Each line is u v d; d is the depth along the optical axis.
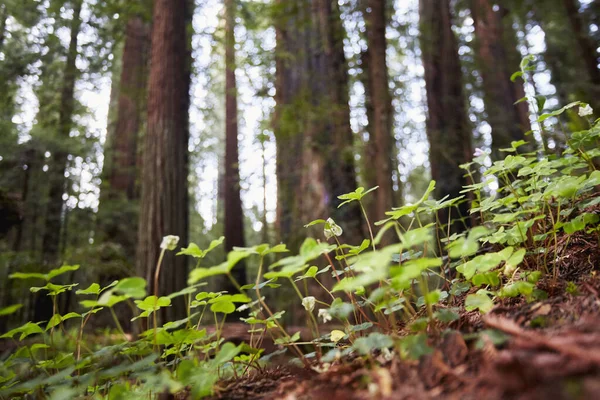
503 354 1.04
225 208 14.56
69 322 7.82
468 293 2.26
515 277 2.02
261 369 2.05
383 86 7.71
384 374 1.22
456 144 7.33
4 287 8.52
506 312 1.51
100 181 11.30
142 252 5.51
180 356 2.07
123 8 8.35
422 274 1.81
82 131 11.45
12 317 9.07
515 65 9.84
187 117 6.54
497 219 1.84
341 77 6.99
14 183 10.82
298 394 1.39
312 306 1.96
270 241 9.10
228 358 1.49
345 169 6.30
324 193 5.99
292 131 6.44
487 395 0.93
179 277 5.43
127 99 11.40
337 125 6.43
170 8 6.71
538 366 0.91
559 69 10.06
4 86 9.97
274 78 8.28
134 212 9.90
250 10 8.40
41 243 11.42
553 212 2.60
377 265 1.12
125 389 1.87
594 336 0.99
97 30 9.78
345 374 1.45
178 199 5.88
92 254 8.30
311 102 6.52
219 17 8.68
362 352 1.39
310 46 6.95
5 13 9.55
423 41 8.57
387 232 5.70
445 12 8.71
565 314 1.37
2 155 9.95
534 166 2.18
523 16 10.25
